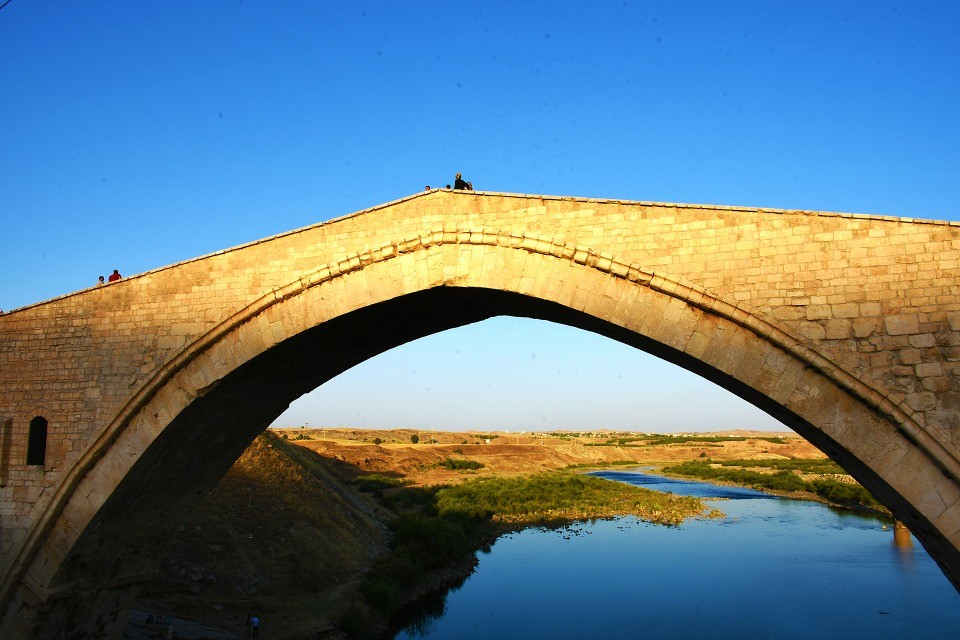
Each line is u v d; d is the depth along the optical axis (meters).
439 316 24.73
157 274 23.38
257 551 37.88
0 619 22.69
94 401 23.11
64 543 22.67
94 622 25.50
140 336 23.12
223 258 22.81
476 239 20.58
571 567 48.72
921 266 17.08
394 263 21.31
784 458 149.38
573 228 19.89
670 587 43.19
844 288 17.48
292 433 169.75
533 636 34.56
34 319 24.25
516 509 70.69
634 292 19.05
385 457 105.12
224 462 28.33
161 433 22.53
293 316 21.91
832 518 69.31
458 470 110.12
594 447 170.38
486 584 44.41
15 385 23.95
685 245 18.84
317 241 22.02
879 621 36.03
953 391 16.27
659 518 68.62
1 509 23.12
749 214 18.50
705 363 18.27
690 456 167.88
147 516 25.78
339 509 50.56
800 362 17.44
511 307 23.09
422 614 38.12
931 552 18.88
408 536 49.72
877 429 16.66
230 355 22.28
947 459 15.89
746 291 18.12
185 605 30.92
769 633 34.69
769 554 51.78
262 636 28.80
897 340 16.88
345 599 35.38
